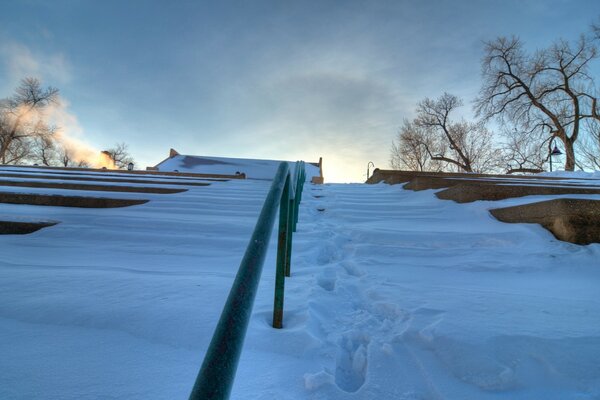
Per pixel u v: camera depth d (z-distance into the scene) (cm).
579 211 314
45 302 167
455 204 480
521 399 111
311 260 294
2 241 309
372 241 348
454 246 331
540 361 126
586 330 147
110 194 518
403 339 148
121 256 276
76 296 176
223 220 404
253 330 152
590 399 110
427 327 152
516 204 394
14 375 113
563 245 302
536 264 269
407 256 302
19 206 450
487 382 119
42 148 3406
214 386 64
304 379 121
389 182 816
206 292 190
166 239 328
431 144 2850
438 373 125
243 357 132
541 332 145
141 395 107
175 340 141
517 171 2352
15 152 3178
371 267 267
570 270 256
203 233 356
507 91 2336
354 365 139
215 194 575
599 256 272
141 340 140
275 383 118
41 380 112
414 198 582
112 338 141
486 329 147
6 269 224
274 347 141
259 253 100
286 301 190
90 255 275
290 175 176
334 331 163
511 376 120
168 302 173
